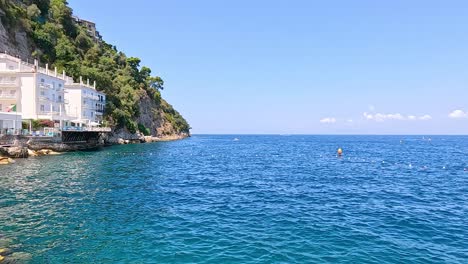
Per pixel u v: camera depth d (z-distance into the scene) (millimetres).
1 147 47906
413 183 34000
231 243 14805
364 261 12836
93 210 21047
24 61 74875
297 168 48281
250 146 119938
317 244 14688
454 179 37375
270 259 12977
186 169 45156
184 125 196875
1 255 13461
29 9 84438
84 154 61438
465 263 12820
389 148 109250
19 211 20406
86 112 83188
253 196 26250
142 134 116938
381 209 21734
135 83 125438
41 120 62969
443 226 17797
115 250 14086
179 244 14742
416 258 13227
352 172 43469
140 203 23250
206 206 22469
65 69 86750
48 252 13875
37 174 35969
